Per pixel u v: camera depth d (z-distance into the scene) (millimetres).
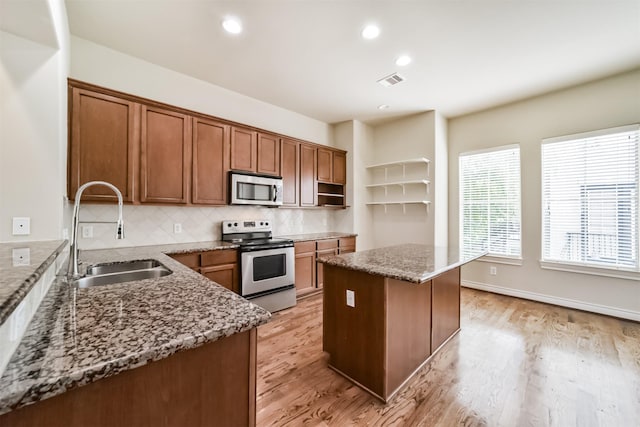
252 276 2939
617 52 2529
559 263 3314
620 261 2945
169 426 713
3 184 1602
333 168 4359
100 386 618
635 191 2865
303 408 1629
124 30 2244
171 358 718
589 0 1893
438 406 1645
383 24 2158
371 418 1549
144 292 1092
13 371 536
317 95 3510
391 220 4555
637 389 1771
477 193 4047
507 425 1493
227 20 2113
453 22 2129
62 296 1031
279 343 2416
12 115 1629
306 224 4340
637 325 2754
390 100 3662
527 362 2100
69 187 2102
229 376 820
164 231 2871
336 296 2021
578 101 3203
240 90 3371
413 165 4273
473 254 2316
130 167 2385
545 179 3447
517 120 3674
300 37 2324
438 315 2283
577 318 2947
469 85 3207
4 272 736
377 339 1736
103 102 2264
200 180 2832
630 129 2869
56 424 571
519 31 2232
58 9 1636
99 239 2492
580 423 1497
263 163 3412
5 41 1607
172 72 2893
